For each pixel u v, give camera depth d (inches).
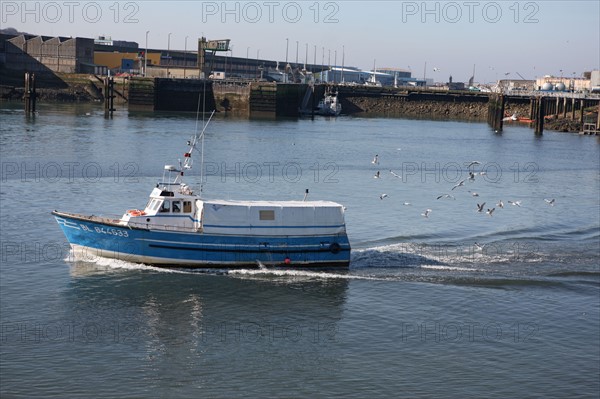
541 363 1670.8
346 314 1888.5
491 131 7711.6
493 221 2854.3
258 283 2059.5
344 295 2001.7
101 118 6712.6
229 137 5733.3
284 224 2134.6
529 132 7706.7
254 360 1644.9
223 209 2106.3
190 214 2123.5
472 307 1952.5
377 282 2092.8
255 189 3462.1
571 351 1731.1
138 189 3272.6
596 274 2191.2
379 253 2331.4
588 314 1927.9
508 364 1660.9
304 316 1868.8
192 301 1935.3
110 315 1841.8
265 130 6545.3
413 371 1616.6
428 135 6983.3
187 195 2123.5
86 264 2142.0
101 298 1932.8
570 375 1625.2
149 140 5142.7
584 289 2085.4
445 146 5984.3
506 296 2027.6
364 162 4675.2
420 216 2906.0
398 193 3474.4
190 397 1491.1
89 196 3061.0
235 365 1622.8
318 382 1560.0
